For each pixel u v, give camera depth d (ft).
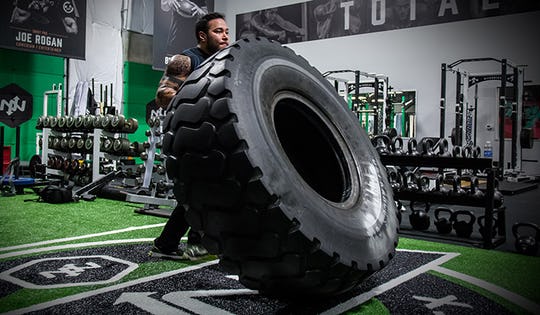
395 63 33.53
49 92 24.94
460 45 31.12
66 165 20.11
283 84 6.38
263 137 5.06
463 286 7.26
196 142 5.05
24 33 24.14
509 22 29.37
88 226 11.69
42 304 5.81
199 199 5.11
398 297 6.55
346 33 35.42
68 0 25.72
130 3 31.35
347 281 5.41
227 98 5.02
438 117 32.07
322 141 7.30
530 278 7.93
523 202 20.22
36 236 10.29
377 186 6.92
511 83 30.25
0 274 7.20
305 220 4.88
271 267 4.98
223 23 8.36
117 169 18.70
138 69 32.96
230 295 6.27
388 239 6.15
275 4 38.58
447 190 12.37
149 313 5.54
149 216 13.56
